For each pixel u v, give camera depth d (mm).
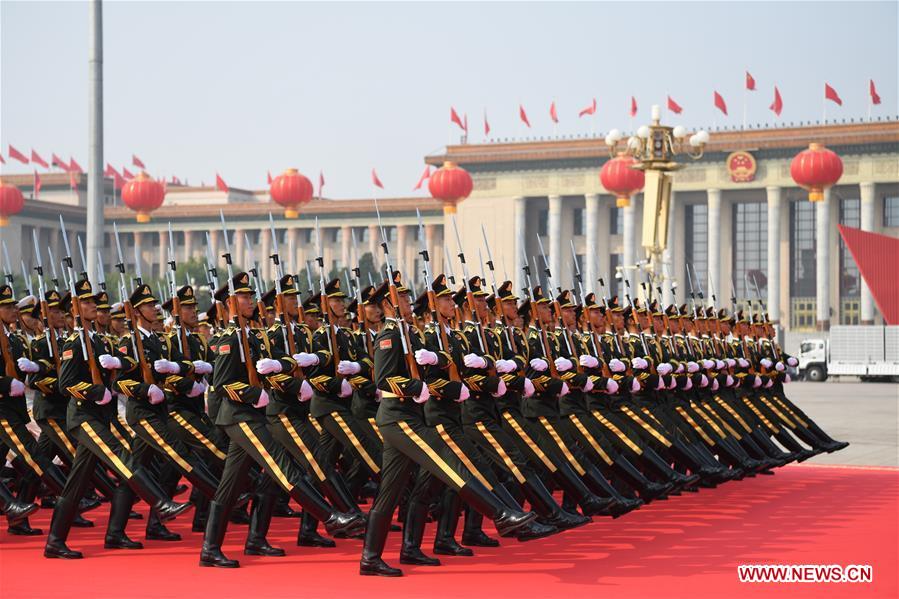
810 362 88438
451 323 15273
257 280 15062
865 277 90938
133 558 14359
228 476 13852
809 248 134375
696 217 139125
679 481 18234
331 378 15453
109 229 154000
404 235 145875
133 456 14531
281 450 13781
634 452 18016
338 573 13398
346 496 14125
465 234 141375
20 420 15156
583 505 15695
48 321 15273
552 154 136125
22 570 13539
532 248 142500
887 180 125062
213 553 13758
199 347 16797
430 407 13266
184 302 16016
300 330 15648
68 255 14727
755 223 137625
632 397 19734
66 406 15148
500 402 15852
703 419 21609
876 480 23391
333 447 16422
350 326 17016
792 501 20141
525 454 15852
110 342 14836
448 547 14688
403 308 13711
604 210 140375
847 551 15039
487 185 140500
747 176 129125
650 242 45156
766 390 24531
